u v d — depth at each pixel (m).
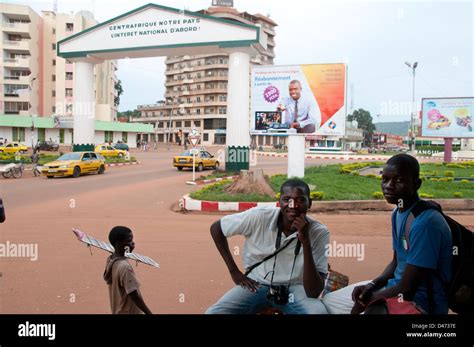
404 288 2.88
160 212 11.98
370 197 12.74
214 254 7.18
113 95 73.31
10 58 56.12
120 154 37.53
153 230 9.29
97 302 4.89
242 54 22.44
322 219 10.80
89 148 26.72
